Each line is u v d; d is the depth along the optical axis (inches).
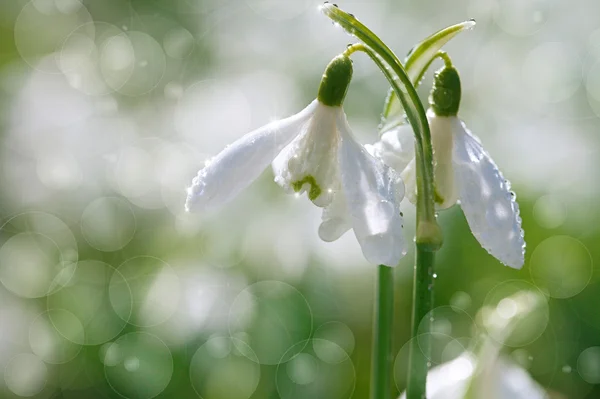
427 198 11.9
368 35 11.8
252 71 23.4
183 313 17.0
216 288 17.4
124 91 23.1
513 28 25.4
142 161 21.3
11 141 22.0
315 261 17.9
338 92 12.1
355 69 21.6
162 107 23.0
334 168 12.1
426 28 24.9
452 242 18.6
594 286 18.5
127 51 23.7
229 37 24.0
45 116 22.5
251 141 12.1
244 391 16.3
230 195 12.0
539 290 18.4
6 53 25.3
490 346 12.4
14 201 21.2
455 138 12.3
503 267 18.6
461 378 12.5
